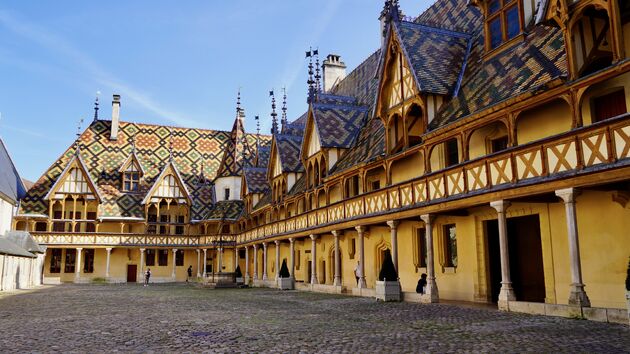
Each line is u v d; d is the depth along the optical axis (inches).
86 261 1953.7
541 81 552.7
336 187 1141.1
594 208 552.7
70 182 1948.8
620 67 453.7
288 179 1405.0
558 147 503.5
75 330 453.4
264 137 2400.3
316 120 1165.1
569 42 515.5
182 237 2031.3
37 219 1881.2
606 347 313.6
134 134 2337.6
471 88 741.3
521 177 547.5
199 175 2314.2
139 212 2022.6
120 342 378.3
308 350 329.4
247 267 1691.7
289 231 1263.5
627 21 531.2
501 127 679.7
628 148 435.5
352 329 427.8
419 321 474.3
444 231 818.8
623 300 514.6
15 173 1907.0
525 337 359.6
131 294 1066.7
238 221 1989.4
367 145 1023.6
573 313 466.3
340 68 1759.4
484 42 804.6
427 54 826.8
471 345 333.7
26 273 1523.1
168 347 352.5
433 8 1150.3
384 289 738.8
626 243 514.9
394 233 796.0
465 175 634.2
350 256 1106.1
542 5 550.3
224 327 458.9
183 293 1088.8
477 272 730.2
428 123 767.7
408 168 882.8
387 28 870.4
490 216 711.7
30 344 373.7
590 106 554.6
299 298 849.5
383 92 876.0
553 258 608.1
